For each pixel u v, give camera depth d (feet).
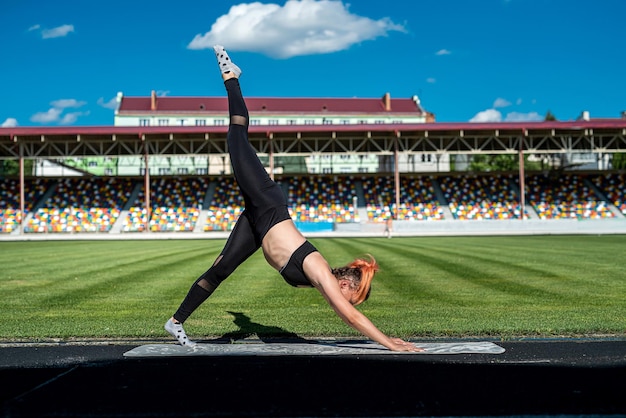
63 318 19.36
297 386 10.57
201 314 20.21
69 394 10.19
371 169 154.10
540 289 26.03
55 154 119.24
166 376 11.43
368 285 12.59
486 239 77.30
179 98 194.29
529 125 103.65
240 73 13.84
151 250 57.88
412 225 101.45
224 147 112.47
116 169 129.49
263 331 16.85
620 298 23.20
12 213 110.22
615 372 11.46
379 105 199.00
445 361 12.51
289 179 122.31
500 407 9.26
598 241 69.41
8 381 11.16
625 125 102.01
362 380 10.95
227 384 10.77
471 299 23.29
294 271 12.17
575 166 131.13
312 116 189.78
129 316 19.77
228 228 109.50
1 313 20.49
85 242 81.56
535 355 13.10
